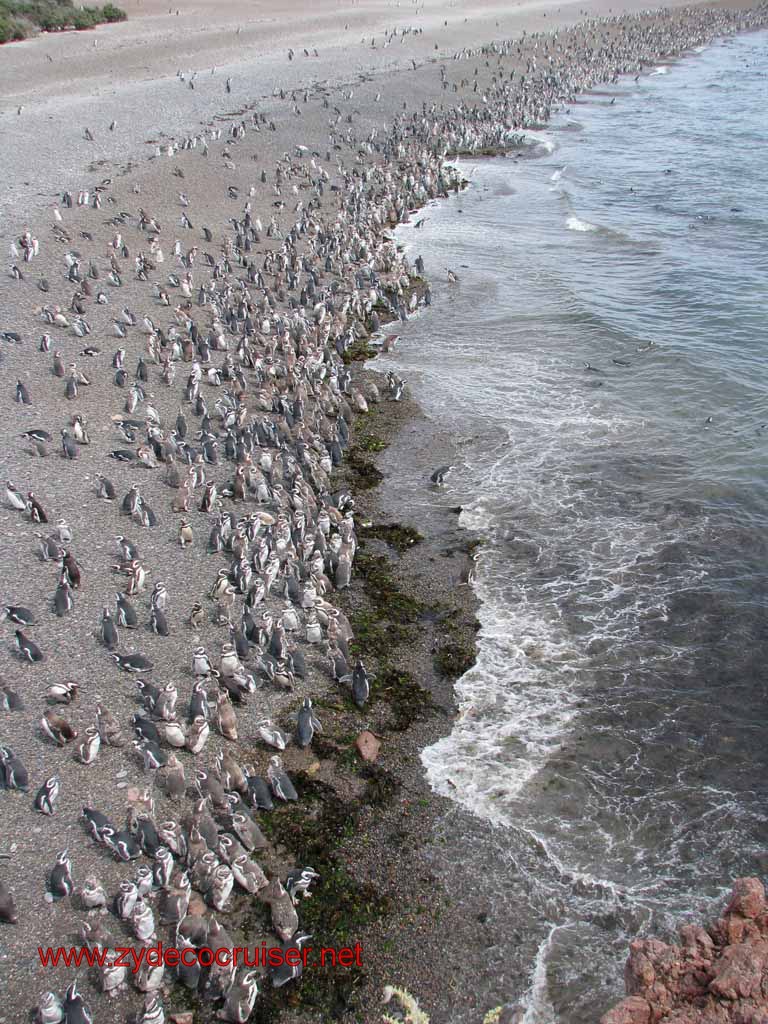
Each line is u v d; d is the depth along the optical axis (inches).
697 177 2682.1
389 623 960.3
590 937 647.1
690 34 5310.0
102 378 1371.8
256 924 643.5
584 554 1063.6
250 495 1135.0
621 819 735.7
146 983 586.9
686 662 898.7
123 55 3678.6
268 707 828.0
